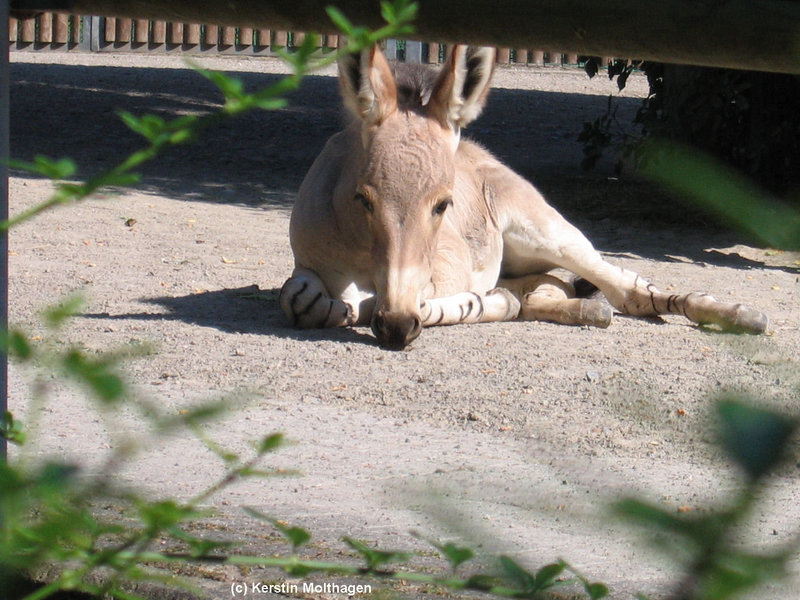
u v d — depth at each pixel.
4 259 6.08
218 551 6.81
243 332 15.80
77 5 5.52
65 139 34.78
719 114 26.61
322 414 12.20
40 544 2.48
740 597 1.72
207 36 58.50
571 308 17.23
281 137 38.34
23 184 27.52
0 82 5.91
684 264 22.75
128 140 35.38
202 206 27.03
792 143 26.64
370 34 2.50
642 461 10.62
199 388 12.86
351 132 16.36
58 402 11.98
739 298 19.67
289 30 4.80
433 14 4.25
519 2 4.07
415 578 3.04
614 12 3.83
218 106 42.91
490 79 15.34
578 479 2.68
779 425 1.63
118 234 23.16
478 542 2.46
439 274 16.47
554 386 13.52
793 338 16.25
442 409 12.51
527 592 2.61
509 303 17.33
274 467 10.27
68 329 15.27
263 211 26.97
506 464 10.39
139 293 18.22
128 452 2.95
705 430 1.77
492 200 17.86
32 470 2.34
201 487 9.49
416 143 14.72
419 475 9.98
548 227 17.84
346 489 9.65
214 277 19.89
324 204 16.17
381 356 14.67
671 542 1.79
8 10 5.89
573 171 34.12
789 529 7.65
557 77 59.22
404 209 14.52
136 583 6.65
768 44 3.57
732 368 14.41
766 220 1.78
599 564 7.57
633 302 17.88
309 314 16.03
